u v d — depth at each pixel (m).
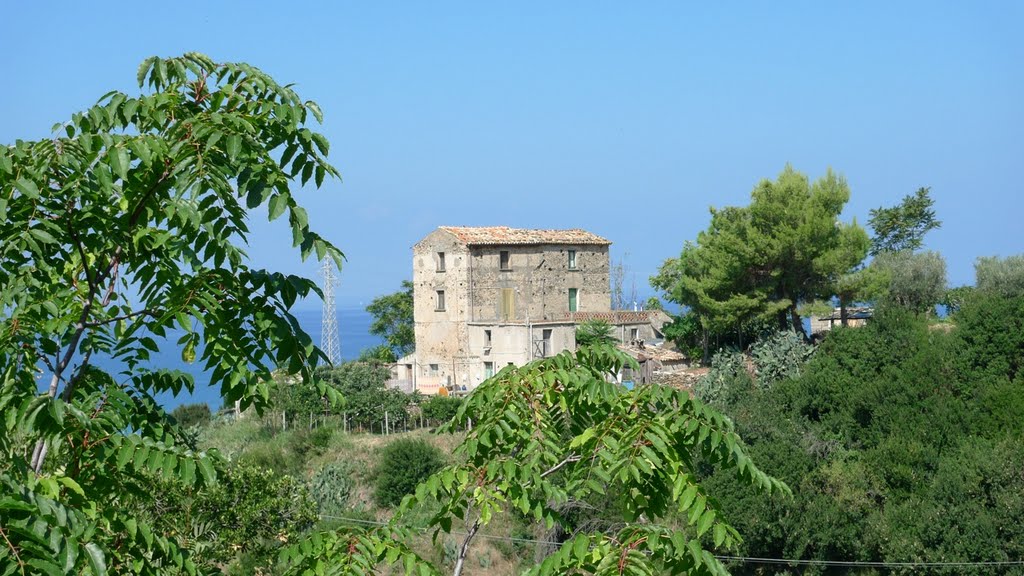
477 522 7.91
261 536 22.95
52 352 7.37
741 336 54.31
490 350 59.94
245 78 7.41
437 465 39.72
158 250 7.49
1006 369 40.06
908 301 58.09
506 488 7.70
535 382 8.32
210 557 19.27
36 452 6.80
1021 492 31.88
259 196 6.68
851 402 39.72
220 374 7.28
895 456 35.62
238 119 6.79
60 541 5.24
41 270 7.02
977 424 37.84
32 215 6.71
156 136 7.02
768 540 32.62
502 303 61.69
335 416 48.69
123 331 7.68
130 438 6.46
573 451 8.66
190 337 7.34
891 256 60.41
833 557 33.31
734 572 32.78
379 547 7.41
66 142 6.86
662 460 7.43
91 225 6.99
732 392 44.06
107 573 5.67
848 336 43.28
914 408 38.47
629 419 7.67
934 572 31.97
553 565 6.91
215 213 6.84
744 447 7.78
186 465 6.41
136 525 6.28
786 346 46.88
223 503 21.83
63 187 6.73
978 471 33.16
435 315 62.06
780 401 41.97
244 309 7.11
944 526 32.22
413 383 62.41
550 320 59.47
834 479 35.16
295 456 43.97
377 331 83.19
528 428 8.16
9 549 5.02
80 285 7.77
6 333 6.55
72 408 6.11
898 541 32.47
